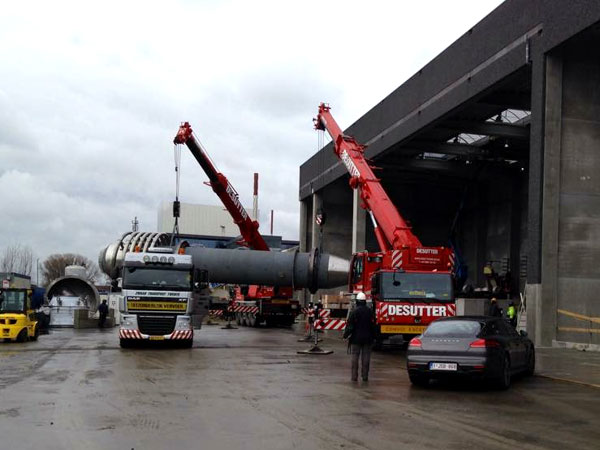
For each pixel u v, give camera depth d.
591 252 24.83
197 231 92.62
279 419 9.38
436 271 21.25
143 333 21.44
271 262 28.78
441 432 8.59
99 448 7.48
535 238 24.62
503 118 39.59
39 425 8.70
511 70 27.09
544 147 24.78
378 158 42.53
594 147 25.19
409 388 12.86
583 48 24.77
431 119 34.25
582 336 24.31
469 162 45.34
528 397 11.84
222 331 34.75
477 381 14.04
